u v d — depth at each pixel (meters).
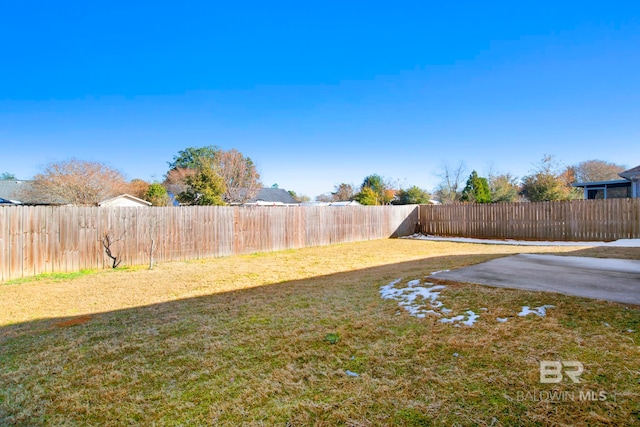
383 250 11.38
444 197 29.69
